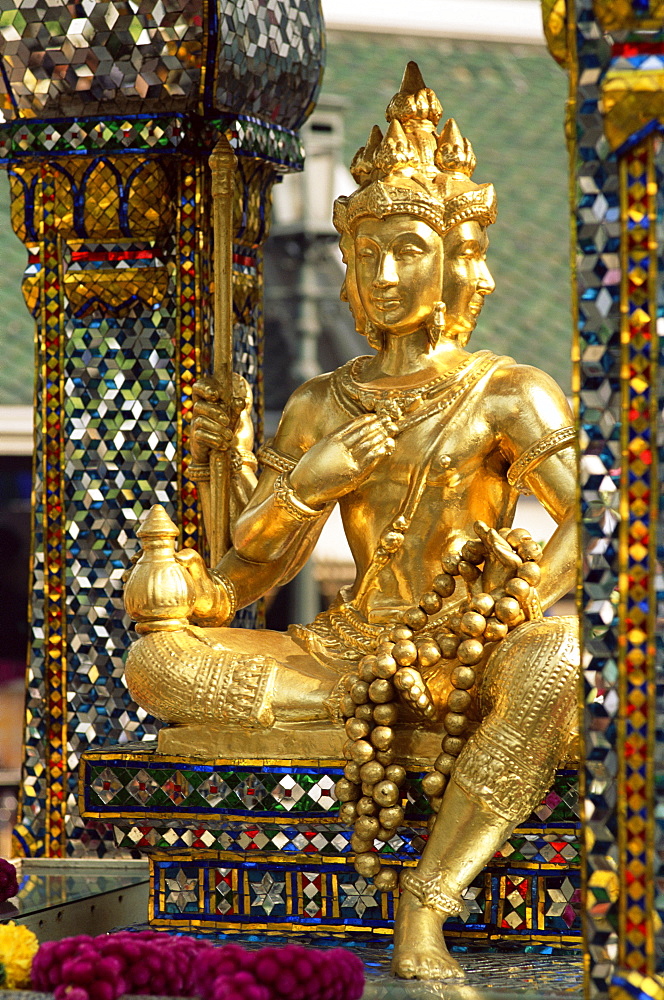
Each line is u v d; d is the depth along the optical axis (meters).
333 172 17.39
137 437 8.00
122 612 8.00
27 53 7.59
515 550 6.25
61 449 8.11
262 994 4.97
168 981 5.18
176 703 6.44
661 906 4.55
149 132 7.66
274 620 16.00
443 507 6.69
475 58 18.86
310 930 6.36
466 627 6.07
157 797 6.46
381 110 17.75
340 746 6.25
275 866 6.40
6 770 15.18
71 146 7.77
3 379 15.22
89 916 6.86
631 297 4.57
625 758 4.59
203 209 7.86
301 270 17.52
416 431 6.69
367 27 18.25
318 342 17.89
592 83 4.59
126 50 7.50
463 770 5.86
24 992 5.14
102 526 8.04
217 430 7.23
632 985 4.56
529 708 5.83
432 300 6.72
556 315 17.48
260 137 7.97
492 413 6.68
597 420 4.62
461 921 6.18
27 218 8.04
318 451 6.65
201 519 7.95
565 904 6.12
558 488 6.52
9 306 15.63
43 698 8.09
